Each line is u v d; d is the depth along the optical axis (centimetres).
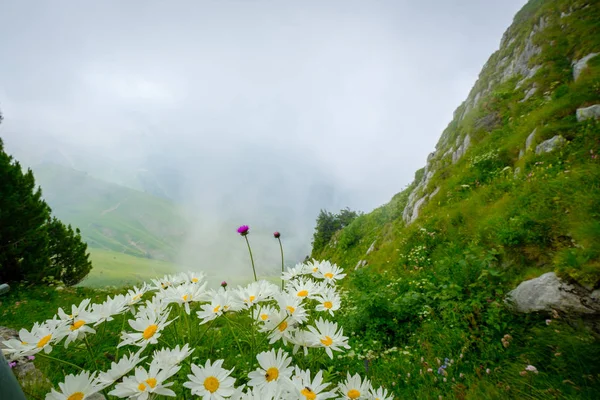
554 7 1769
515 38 2180
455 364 314
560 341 293
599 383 241
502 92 1590
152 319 190
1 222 1052
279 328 207
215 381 151
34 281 1091
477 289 445
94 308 202
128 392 138
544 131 842
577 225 450
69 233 1552
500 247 525
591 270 357
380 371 323
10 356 164
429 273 631
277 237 303
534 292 384
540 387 255
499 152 1073
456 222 864
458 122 2094
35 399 220
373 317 466
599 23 1341
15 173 1174
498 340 341
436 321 417
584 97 859
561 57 1412
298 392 158
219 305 217
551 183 600
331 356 197
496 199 798
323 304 243
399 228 1558
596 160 615
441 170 1523
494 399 246
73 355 291
